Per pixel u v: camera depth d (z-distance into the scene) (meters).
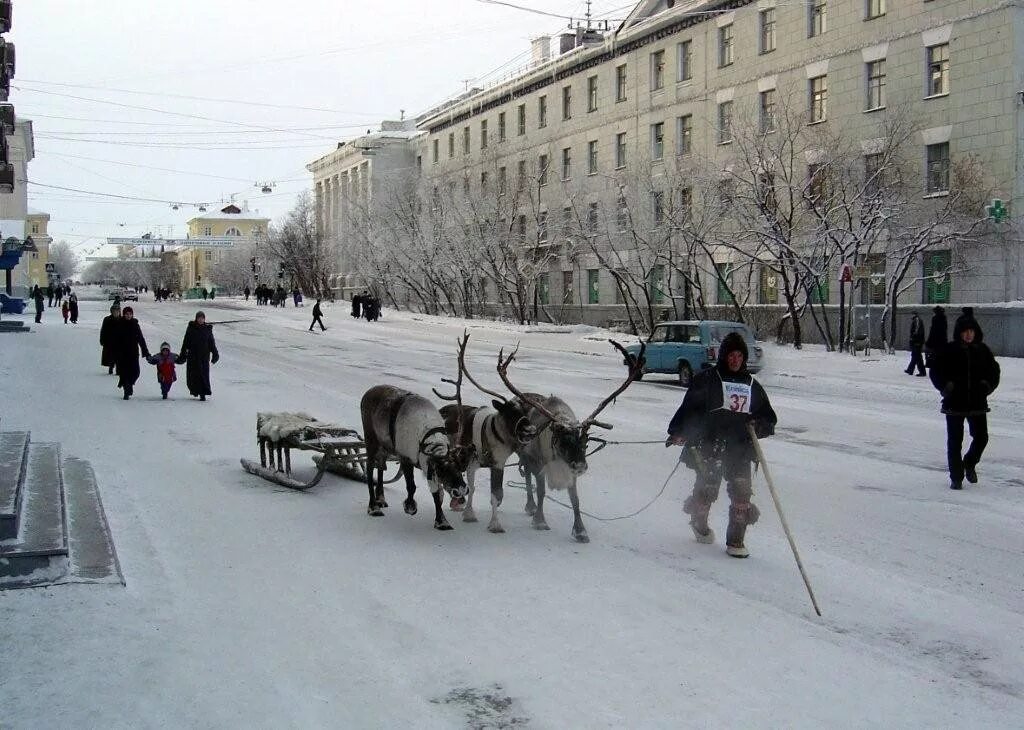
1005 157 31.67
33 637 5.95
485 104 66.19
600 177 53.06
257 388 21.56
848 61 37.41
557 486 8.80
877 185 32.50
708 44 45.19
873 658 6.00
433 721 5.02
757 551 8.55
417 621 6.54
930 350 24.53
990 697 5.45
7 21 14.51
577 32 58.59
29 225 79.06
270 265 109.75
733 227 40.81
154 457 12.82
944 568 8.05
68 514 8.71
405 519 9.71
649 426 16.36
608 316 52.16
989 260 32.19
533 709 5.18
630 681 5.57
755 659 5.94
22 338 35.41
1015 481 11.81
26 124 68.81
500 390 21.94
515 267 51.84
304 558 8.12
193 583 7.29
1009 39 31.42
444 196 57.12
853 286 32.56
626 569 7.89
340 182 95.88
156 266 163.62
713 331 23.86
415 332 48.59
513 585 7.39
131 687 5.33
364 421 9.88
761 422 8.40
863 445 14.54
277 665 5.73
